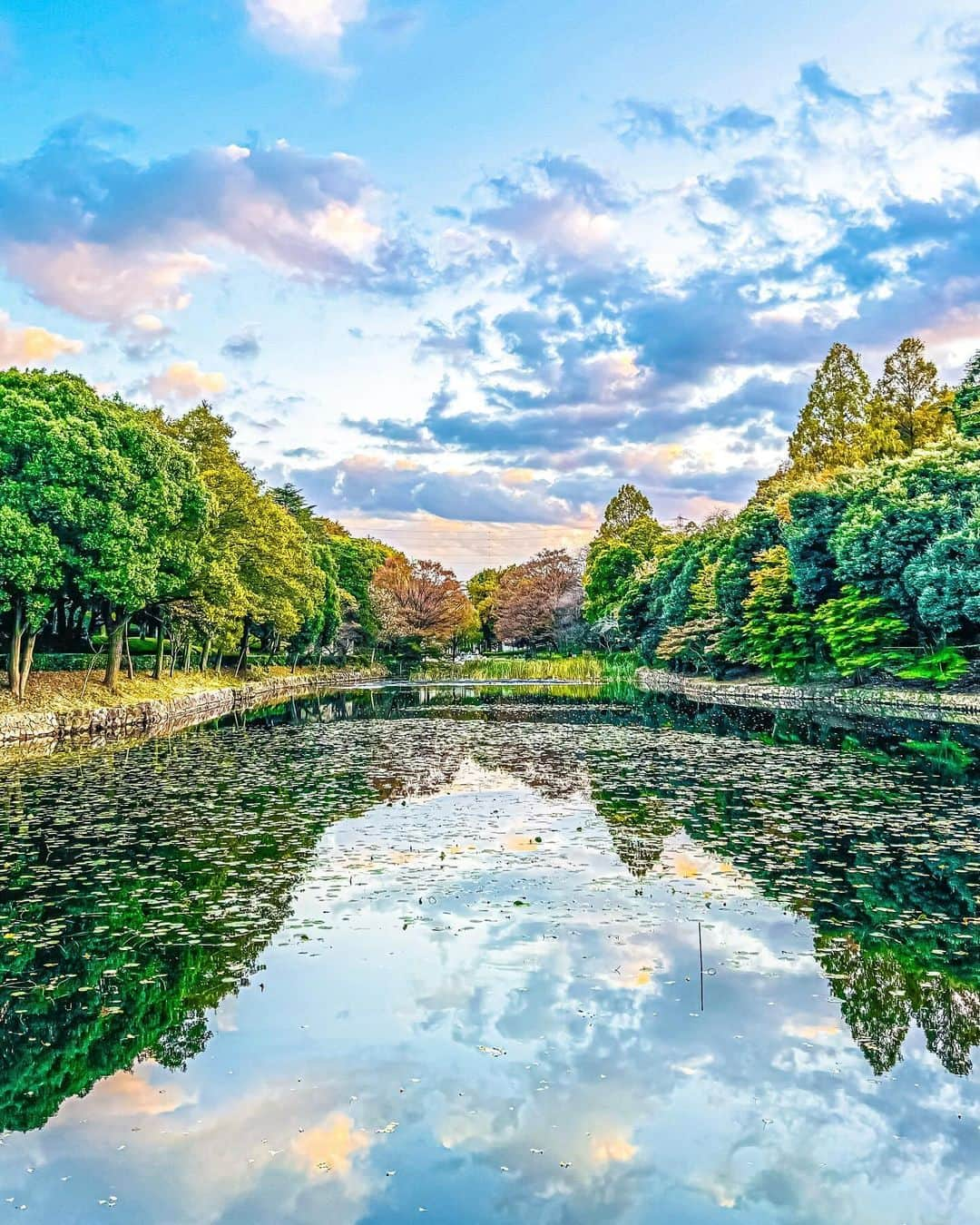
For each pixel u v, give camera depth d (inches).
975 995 263.9
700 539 2354.8
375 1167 182.5
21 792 603.8
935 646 1309.1
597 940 311.3
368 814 530.3
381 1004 259.4
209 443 1592.0
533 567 3789.4
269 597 1733.5
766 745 873.5
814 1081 215.8
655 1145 190.1
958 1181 177.6
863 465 1656.0
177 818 516.1
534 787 626.2
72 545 975.0
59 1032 244.8
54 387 997.2
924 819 498.9
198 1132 195.8
